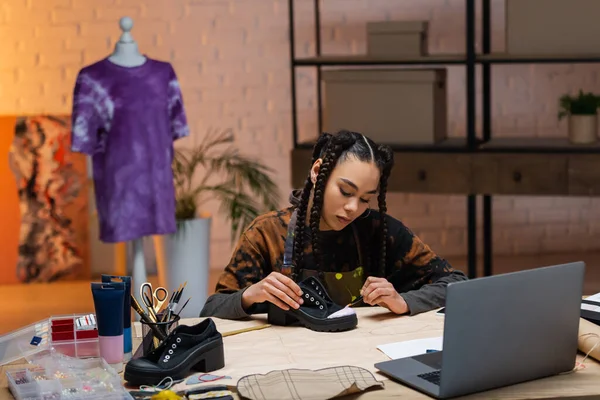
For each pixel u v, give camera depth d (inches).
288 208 112.7
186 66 238.2
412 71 200.4
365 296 101.8
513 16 196.5
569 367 85.2
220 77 239.5
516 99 242.7
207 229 195.3
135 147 171.8
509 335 80.0
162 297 97.0
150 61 173.3
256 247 110.6
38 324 93.4
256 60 239.5
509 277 79.0
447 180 199.6
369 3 237.1
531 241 250.5
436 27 238.5
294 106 208.1
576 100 204.7
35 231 230.8
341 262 110.3
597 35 192.2
